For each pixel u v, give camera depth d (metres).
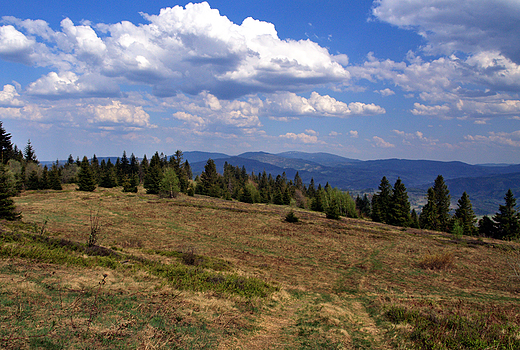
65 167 95.62
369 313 12.60
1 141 72.31
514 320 10.49
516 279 21.73
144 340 6.09
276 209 71.69
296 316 11.16
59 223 31.73
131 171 116.88
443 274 23.09
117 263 13.77
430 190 73.75
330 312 11.81
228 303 10.81
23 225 23.25
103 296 8.70
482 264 27.78
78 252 15.02
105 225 34.53
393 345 8.35
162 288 10.89
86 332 6.00
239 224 44.25
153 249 23.44
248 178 173.00
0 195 26.06
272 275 19.31
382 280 20.39
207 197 92.19
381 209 79.44
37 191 64.88
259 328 9.04
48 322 6.17
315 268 23.06
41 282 8.84
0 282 8.04
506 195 65.38
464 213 70.50
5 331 5.40
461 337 8.23
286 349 7.62
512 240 49.66
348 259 27.33
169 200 66.38
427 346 7.90
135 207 52.84
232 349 7.04
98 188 84.31
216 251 26.33
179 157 115.75
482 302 15.38
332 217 62.25
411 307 12.45
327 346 8.13
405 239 42.66
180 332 7.16
